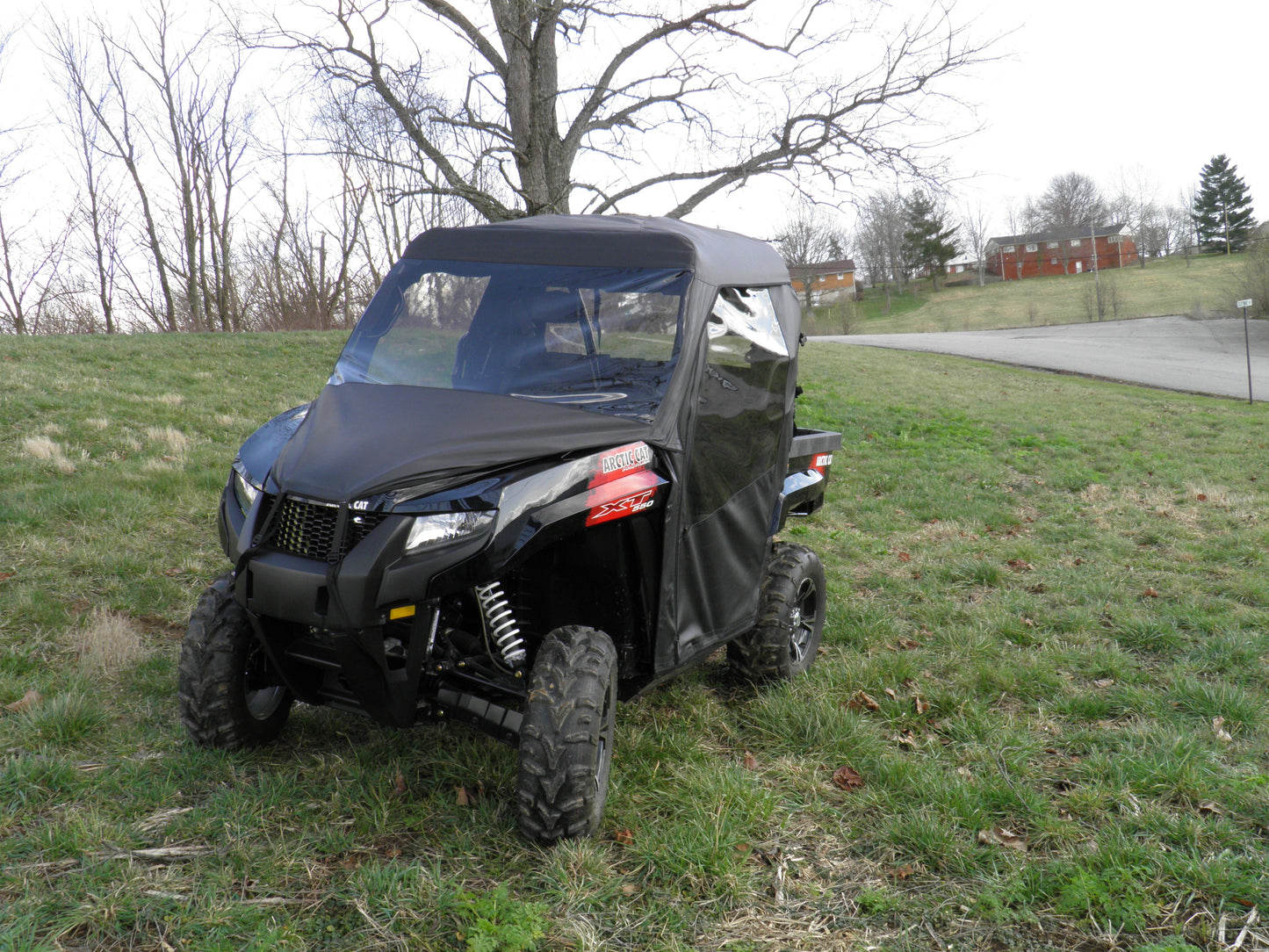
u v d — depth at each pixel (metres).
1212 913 3.07
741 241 4.79
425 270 4.16
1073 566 8.30
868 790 3.86
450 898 2.87
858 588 7.35
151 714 4.05
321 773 3.64
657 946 2.80
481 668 3.41
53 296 36.69
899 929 2.97
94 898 2.74
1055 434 18.70
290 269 38.09
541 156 14.97
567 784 3.11
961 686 5.18
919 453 15.30
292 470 3.21
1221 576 7.93
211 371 16.39
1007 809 3.75
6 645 4.71
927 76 14.62
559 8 14.65
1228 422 21.25
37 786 3.35
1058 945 2.91
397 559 2.97
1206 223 128.75
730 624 4.27
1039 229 147.75
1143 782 3.91
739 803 3.61
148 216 37.66
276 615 3.04
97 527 6.78
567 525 3.17
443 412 3.45
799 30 14.84
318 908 2.83
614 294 3.88
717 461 3.98
